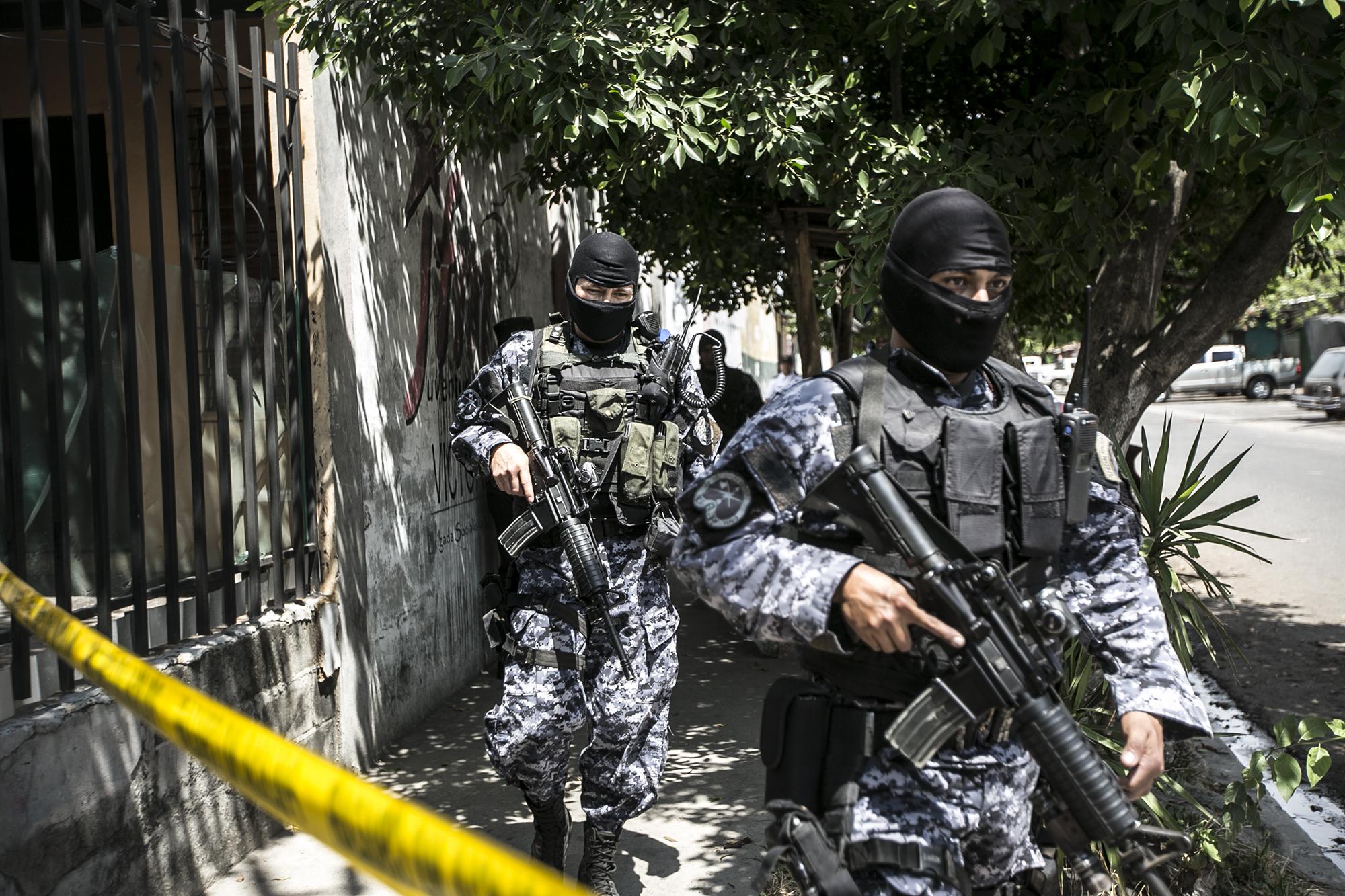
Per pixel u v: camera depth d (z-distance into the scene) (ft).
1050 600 5.49
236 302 12.98
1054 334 25.26
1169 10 11.28
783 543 5.68
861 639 5.54
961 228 5.83
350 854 2.77
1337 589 27.07
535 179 20.03
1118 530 6.27
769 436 5.89
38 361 11.23
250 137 17.66
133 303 10.99
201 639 11.37
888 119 17.66
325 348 13.85
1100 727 10.83
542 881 2.31
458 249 20.07
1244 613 24.80
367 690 14.83
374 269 15.87
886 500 5.44
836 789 5.68
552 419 10.73
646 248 22.61
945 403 6.03
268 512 13.32
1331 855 12.32
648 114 13.20
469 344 20.53
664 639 11.01
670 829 12.58
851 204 14.39
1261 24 11.39
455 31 14.61
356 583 14.56
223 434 11.88
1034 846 6.34
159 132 17.93
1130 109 14.64
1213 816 10.98
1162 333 16.48
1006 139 15.06
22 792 8.55
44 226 9.45
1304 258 22.93
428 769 14.73
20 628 8.84
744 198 22.47
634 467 10.69
